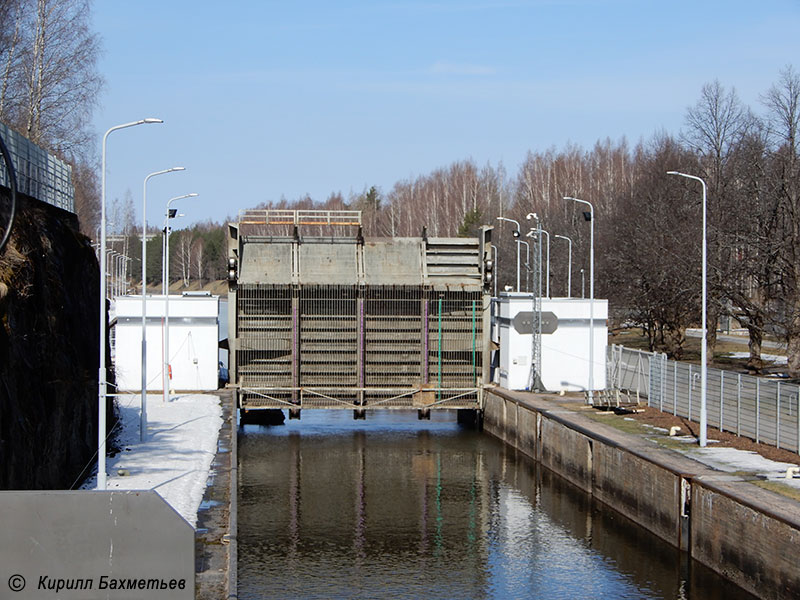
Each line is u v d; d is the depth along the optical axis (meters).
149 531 10.11
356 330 45.81
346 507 33.16
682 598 23.30
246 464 40.84
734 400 33.62
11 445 19.64
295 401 46.06
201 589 17.20
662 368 40.91
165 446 31.44
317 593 23.94
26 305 22.41
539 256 47.53
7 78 46.28
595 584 24.55
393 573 25.67
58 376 24.70
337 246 46.03
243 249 45.69
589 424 36.56
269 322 45.72
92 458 28.23
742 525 22.86
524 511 32.53
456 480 37.66
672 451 30.25
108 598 10.10
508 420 45.41
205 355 47.94
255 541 28.81
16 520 9.94
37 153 27.94
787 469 26.23
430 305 46.38
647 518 29.11
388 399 46.94
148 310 47.91
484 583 24.73
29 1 47.00
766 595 21.69
